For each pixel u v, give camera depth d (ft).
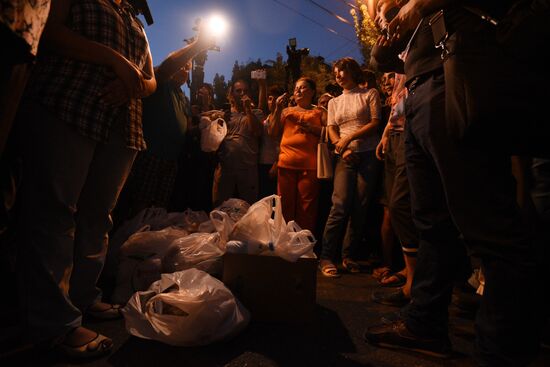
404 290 7.20
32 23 2.68
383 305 7.18
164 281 5.45
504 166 3.59
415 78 4.30
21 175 4.19
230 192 11.98
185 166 12.17
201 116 12.46
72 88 4.43
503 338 3.46
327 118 10.62
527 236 3.51
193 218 9.07
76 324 4.60
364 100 9.84
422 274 5.00
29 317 4.30
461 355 5.07
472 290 7.47
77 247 5.43
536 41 2.97
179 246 6.86
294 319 6.08
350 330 5.90
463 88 3.25
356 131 9.63
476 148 3.49
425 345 4.99
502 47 3.10
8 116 2.82
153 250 6.97
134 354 4.80
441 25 3.51
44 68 4.47
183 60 8.51
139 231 7.46
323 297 7.63
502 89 3.09
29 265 4.32
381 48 5.10
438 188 4.77
